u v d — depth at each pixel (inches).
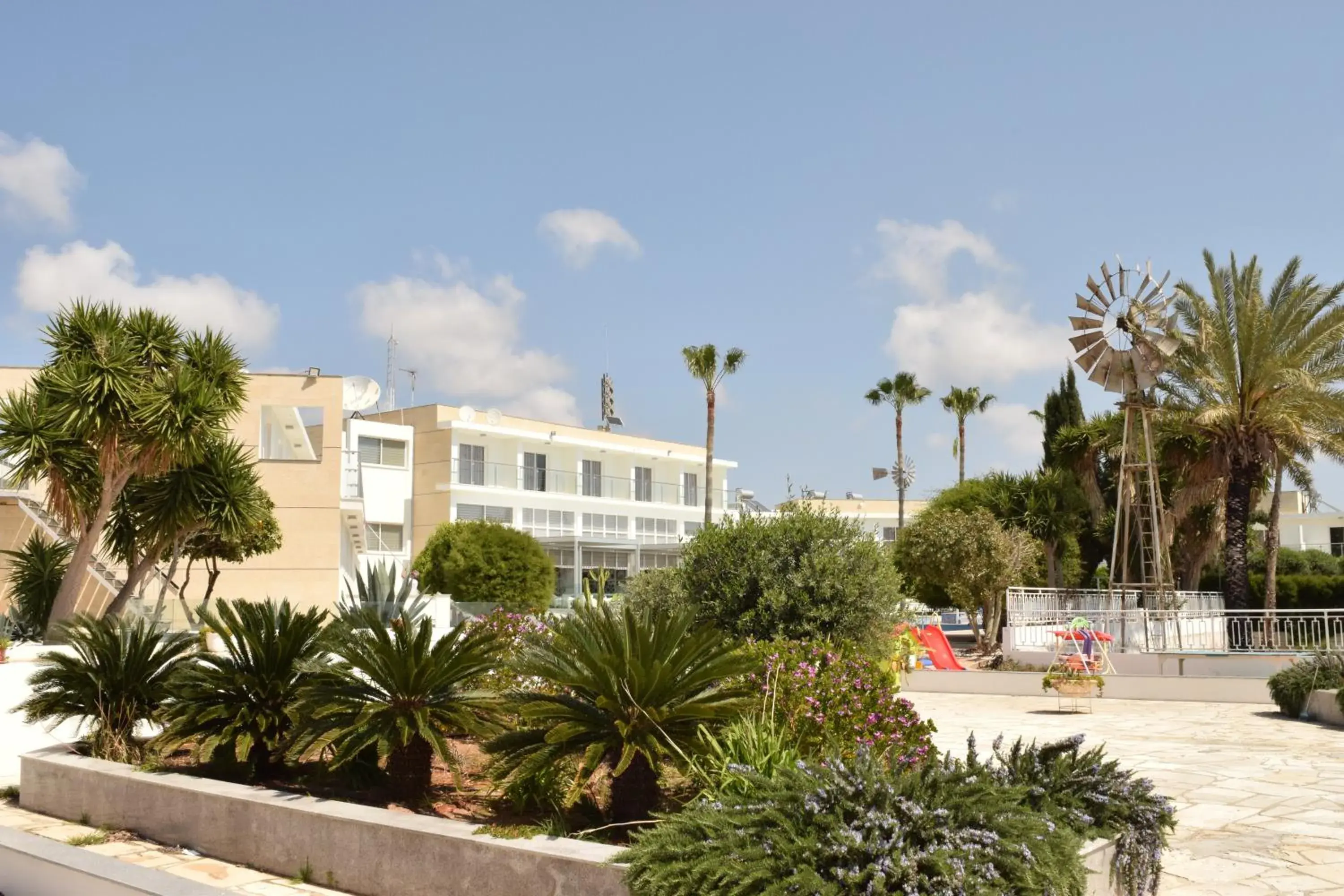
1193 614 962.7
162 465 700.7
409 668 295.4
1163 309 1081.4
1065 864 206.8
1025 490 1475.1
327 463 1219.9
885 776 217.3
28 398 695.7
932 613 1346.0
